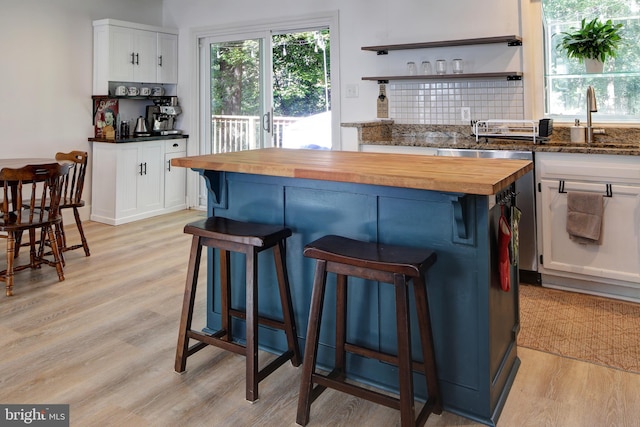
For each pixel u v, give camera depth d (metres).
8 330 2.47
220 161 2.11
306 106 5.10
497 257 1.80
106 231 4.58
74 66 4.79
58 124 4.71
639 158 2.67
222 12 5.17
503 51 3.72
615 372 2.08
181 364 2.08
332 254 1.65
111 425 1.72
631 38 3.37
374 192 1.86
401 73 4.20
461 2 3.85
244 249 1.88
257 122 5.18
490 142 3.41
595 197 2.81
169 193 5.42
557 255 3.01
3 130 4.32
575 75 3.57
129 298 2.93
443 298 1.78
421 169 1.81
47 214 3.24
